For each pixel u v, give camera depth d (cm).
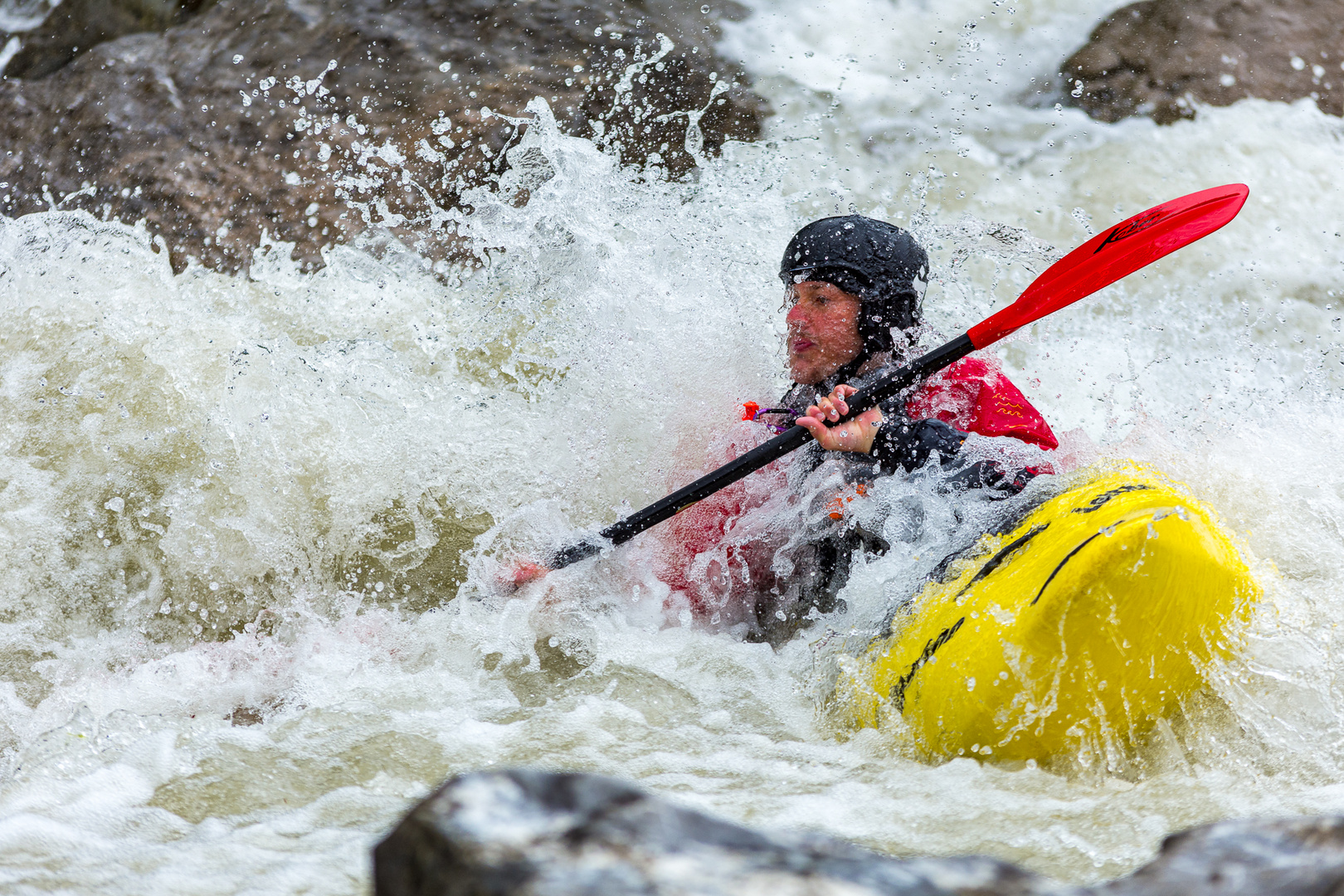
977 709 805
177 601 1141
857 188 2055
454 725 900
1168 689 812
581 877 338
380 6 2420
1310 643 851
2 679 1037
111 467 1255
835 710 904
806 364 1095
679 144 2103
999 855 696
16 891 659
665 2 2445
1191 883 384
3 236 1623
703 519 1137
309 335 1537
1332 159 2161
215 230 1980
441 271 1733
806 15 2431
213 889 657
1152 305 1814
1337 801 748
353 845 712
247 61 2312
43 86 2338
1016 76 2314
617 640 1037
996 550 880
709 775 812
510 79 2230
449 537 1207
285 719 916
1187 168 2139
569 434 1280
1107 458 1019
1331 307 1855
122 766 844
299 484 1238
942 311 1584
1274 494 1086
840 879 350
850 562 1048
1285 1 2436
